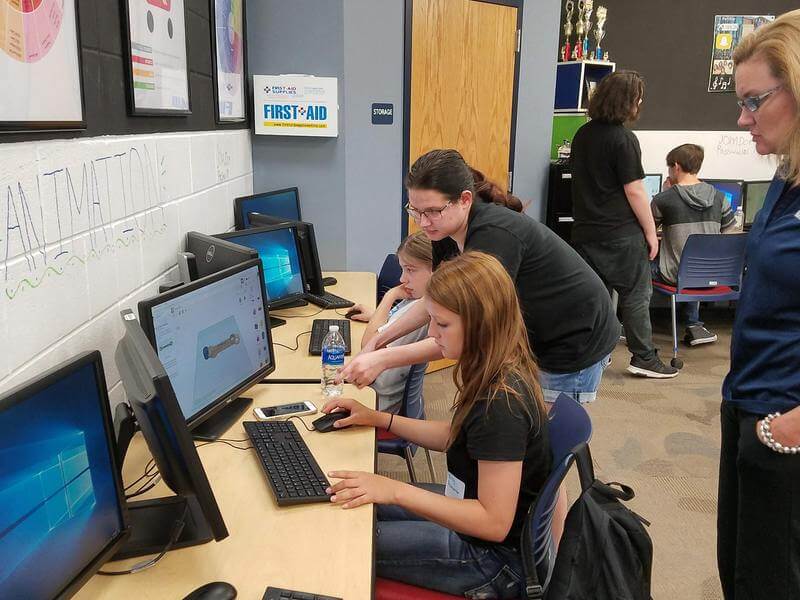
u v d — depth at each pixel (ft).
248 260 6.07
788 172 4.29
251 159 11.33
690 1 17.12
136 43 5.82
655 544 7.74
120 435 3.99
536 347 6.47
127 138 5.70
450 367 13.78
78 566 3.17
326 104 10.99
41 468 2.93
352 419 5.47
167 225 6.82
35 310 4.10
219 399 5.38
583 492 4.07
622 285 12.80
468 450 4.43
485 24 12.92
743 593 4.81
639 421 11.19
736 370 4.83
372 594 3.47
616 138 11.95
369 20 11.27
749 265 4.66
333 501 4.34
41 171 4.16
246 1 10.77
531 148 14.65
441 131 12.75
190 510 4.17
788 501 4.44
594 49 17.31
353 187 11.82
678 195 13.97
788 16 4.09
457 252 6.78
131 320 4.03
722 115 17.83
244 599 3.41
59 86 4.35
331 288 10.37
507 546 4.67
